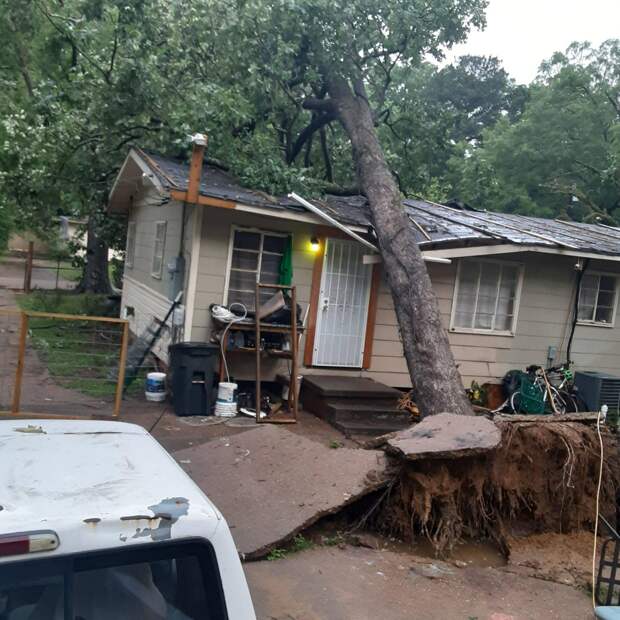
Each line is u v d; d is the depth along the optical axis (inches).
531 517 223.3
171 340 363.6
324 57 430.9
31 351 432.1
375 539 204.8
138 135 485.1
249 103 425.4
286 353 341.7
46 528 66.0
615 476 230.7
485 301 429.1
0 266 971.9
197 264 344.8
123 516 70.6
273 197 355.6
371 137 416.5
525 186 979.3
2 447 94.9
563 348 457.1
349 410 329.1
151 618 70.1
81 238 756.0
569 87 944.3
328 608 160.4
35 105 487.5
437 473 204.8
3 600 63.2
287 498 206.7
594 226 593.3
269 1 406.6
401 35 465.7
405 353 307.0
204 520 75.1
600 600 179.2
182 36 436.8
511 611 169.0
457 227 405.1
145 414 315.3
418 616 161.5
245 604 76.1
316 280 370.6
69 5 494.9
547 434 222.8
